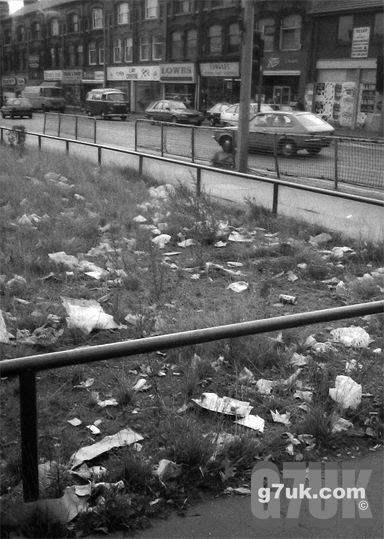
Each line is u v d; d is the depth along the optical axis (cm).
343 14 3794
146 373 455
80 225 903
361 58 3722
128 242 838
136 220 981
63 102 5872
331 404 416
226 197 1228
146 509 308
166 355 479
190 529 298
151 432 378
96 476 326
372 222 996
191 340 304
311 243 880
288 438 377
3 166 1495
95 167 1579
